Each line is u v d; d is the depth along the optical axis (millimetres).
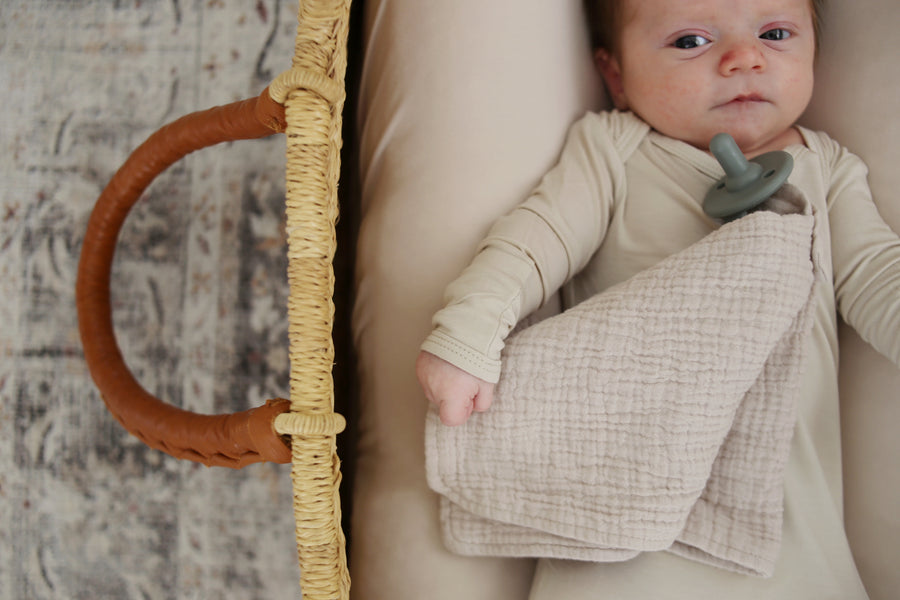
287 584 1177
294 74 647
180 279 1255
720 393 685
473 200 846
